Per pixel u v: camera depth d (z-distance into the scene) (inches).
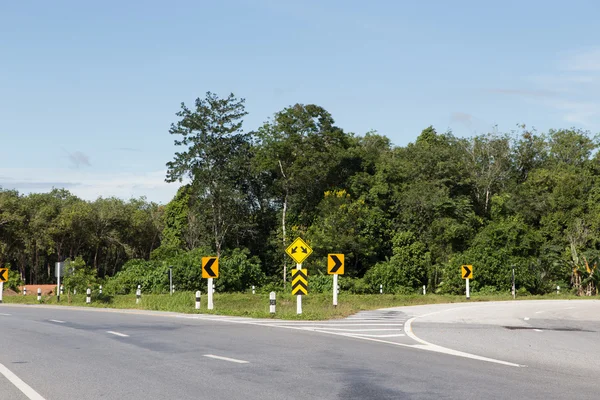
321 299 1776.6
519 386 390.3
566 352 581.3
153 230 3799.2
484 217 3024.1
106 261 3809.1
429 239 2751.0
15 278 2322.8
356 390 372.8
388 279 2534.5
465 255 2425.0
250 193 3034.0
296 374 429.7
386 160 3152.1
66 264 1879.9
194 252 2556.6
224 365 470.6
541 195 3058.6
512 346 623.5
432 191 2824.8
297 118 2871.6
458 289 2349.9
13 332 740.7
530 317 1056.2
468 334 739.4
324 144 2910.9
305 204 2994.6
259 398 348.8
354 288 2484.0
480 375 431.5
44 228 3383.4
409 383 397.4
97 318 982.4
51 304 1641.2
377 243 2748.5
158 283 2320.4
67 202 3801.7
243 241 3006.9
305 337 677.9
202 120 2819.9
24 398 349.7
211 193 2797.7
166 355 527.8
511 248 2573.8
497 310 1249.4
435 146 3110.2
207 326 815.7
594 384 402.3
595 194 2962.6
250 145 2928.2
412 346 606.2
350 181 2962.6
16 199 3425.2
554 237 2812.5
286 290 2410.2
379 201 2871.6
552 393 367.6
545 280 2495.1
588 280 2395.4
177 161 2815.0
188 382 399.2
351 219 2723.9
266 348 576.1
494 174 3090.6
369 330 772.0
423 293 2400.3
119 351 556.1
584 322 954.7
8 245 3412.9
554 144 3513.8
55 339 659.4
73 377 419.2
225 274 2369.6
